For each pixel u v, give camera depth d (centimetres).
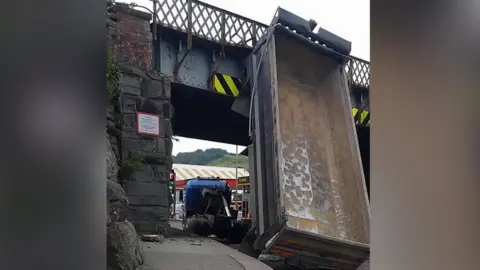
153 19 1073
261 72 870
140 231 876
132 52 954
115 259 490
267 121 809
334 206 837
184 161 8738
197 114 1529
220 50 1212
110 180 575
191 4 1148
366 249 726
